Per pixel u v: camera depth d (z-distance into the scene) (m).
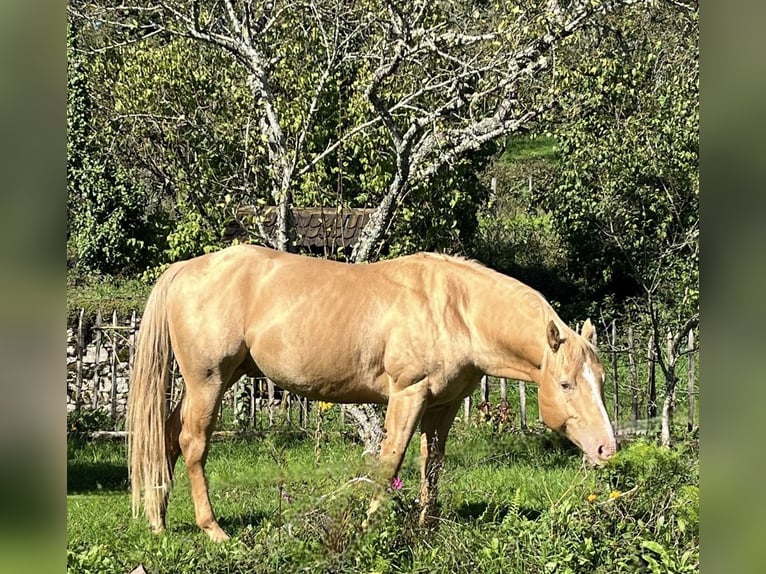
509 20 7.29
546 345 5.40
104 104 12.50
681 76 11.02
